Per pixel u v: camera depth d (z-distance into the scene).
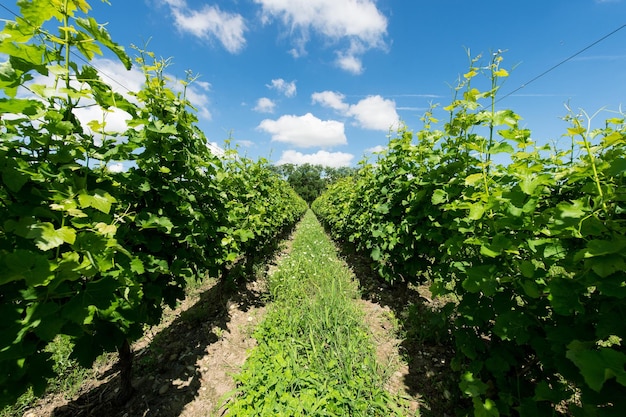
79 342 1.45
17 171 1.11
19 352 1.02
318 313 3.46
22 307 1.15
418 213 3.32
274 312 3.68
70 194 1.31
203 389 2.52
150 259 2.08
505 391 1.61
